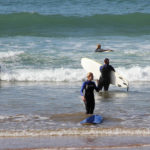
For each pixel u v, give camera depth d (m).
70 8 165.00
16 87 63.22
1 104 49.94
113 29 126.00
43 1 181.88
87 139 35.19
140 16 138.50
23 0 186.88
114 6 172.12
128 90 61.47
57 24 129.38
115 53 88.44
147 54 87.69
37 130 37.72
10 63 79.19
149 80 71.00
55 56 85.12
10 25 126.00
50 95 56.50
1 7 169.75
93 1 181.50
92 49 92.19
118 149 32.31
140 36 113.19
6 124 40.25
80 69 74.81
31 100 52.69
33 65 78.12
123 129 38.31
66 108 47.91
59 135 36.41
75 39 106.62
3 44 97.12
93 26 129.25
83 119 42.59
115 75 60.22
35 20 130.62
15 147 32.56
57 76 71.75
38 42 101.06
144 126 39.91
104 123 41.03
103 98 55.03
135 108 48.41
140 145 33.44
